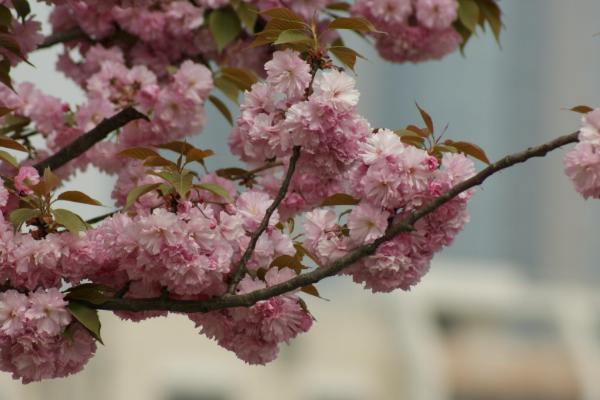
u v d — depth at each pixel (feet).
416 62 35.01
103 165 30.81
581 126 21.16
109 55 33.19
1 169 28.91
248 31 32.30
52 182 22.29
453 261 119.65
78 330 22.54
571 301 101.65
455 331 97.09
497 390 96.17
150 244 21.57
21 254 21.97
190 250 21.67
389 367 95.25
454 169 22.17
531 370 95.86
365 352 94.63
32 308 21.83
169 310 22.43
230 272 22.62
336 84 21.84
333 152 22.20
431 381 93.20
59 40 34.01
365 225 22.20
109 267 22.71
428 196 22.16
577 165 21.03
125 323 89.35
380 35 34.24
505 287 100.68
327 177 22.75
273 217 22.99
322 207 25.70
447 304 97.35
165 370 88.58
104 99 30.96
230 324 23.02
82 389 86.38
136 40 34.30
